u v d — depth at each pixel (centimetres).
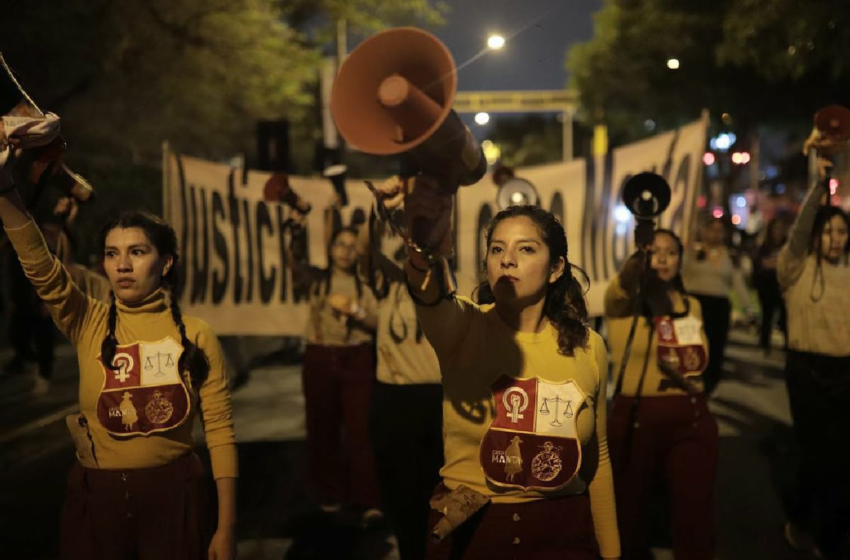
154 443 267
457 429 238
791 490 569
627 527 398
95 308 277
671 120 2297
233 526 277
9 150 220
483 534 232
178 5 1251
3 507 549
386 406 445
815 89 1759
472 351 235
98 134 1559
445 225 187
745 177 4056
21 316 1018
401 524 421
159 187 1573
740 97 1894
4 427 738
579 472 248
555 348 238
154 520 267
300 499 558
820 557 453
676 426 392
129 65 1313
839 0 1139
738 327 1526
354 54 176
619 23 2088
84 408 270
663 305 406
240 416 814
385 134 178
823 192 421
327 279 536
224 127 1941
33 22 1048
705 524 387
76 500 267
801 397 446
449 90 167
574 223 612
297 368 1122
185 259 646
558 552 234
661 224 563
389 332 448
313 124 2636
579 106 3055
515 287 232
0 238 947
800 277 446
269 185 507
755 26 1270
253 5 1380
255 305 652
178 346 274
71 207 309
